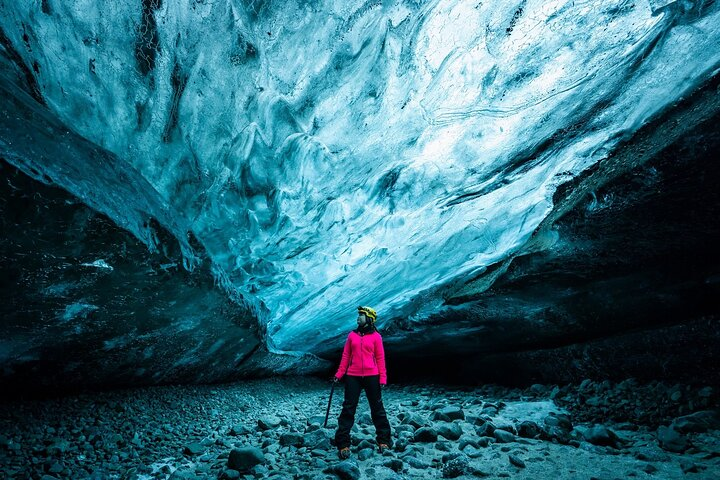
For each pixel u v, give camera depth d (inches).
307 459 144.3
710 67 120.4
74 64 129.1
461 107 193.3
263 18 165.2
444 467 124.2
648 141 141.3
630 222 153.6
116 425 179.0
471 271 259.4
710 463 118.8
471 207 237.5
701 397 158.4
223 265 242.8
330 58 185.5
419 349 366.9
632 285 183.6
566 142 182.9
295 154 206.5
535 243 198.8
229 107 178.2
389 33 182.2
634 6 137.3
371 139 212.8
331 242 260.7
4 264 106.3
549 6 154.0
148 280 145.6
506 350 288.0
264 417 235.3
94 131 141.1
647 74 142.3
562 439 150.9
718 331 158.1
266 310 310.0
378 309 333.1
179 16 146.7
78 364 170.6
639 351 189.2
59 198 100.5
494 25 167.5
